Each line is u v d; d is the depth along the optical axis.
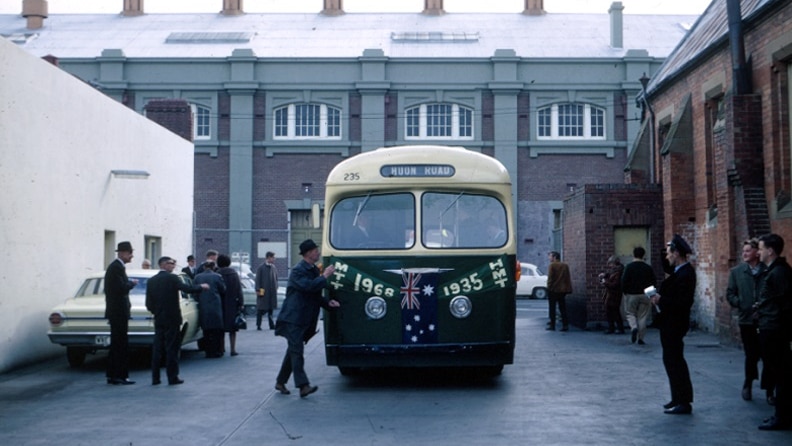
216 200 41.78
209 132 41.88
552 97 41.78
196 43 43.59
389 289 11.74
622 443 8.30
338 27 45.91
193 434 8.89
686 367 9.83
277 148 41.78
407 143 41.66
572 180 41.78
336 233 12.05
